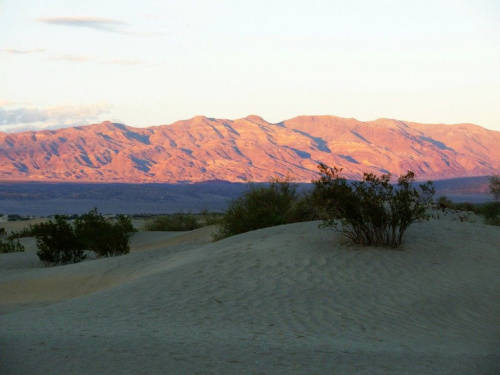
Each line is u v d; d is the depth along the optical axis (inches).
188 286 560.4
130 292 558.6
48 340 358.9
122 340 363.9
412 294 527.5
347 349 369.4
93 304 522.9
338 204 690.2
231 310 479.2
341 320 456.8
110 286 711.1
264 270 603.8
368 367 321.7
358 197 688.4
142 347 343.0
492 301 523.5
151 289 560.7
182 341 368.2
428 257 647.1
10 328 419.5
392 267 607.8
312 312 474.9
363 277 574.9
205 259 676.1
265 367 309.4
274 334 409.1
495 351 387.2
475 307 507.8
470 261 640.4
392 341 406.3
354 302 503.5
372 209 684.7
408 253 658.8
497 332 447.2
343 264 615.5
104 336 379.2
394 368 322.3
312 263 620.1
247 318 455.5
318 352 354.3
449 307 502.9
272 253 666.8
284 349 358.3
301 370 306.7
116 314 473.7
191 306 493.4
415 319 469.4
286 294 523.5
